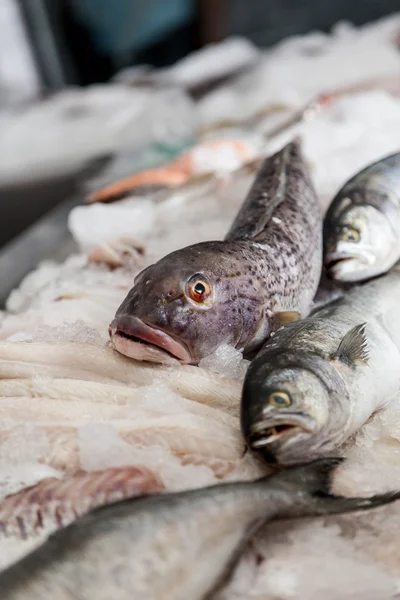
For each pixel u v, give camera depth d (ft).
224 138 4.59
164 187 3.60
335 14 8.43
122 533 1.74
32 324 2.51
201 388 2.13
